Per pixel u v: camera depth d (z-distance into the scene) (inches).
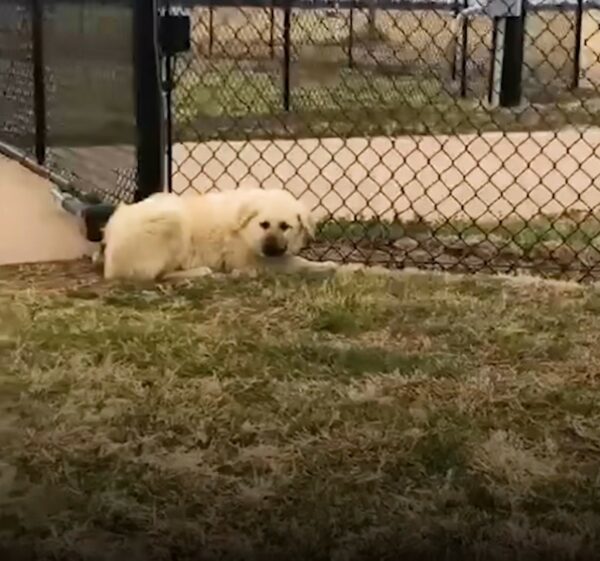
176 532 62.4
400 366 86.7
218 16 223.3
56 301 103.1
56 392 81.0
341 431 74.9
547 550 61.6
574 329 96.5
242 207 116.6
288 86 213.3
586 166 177.6
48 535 62.0
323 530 62.7
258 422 76.0
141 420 76.0
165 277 112.9
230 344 90.8
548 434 75.5
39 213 143.9
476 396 80.8
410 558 60.9
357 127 179.2
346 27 225.3
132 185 125.6
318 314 98.4
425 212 147.8
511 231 134.9
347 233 131.6
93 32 134.7
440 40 235.9
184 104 198.5
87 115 139.7
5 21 178.7
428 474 69.3
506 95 227.5
